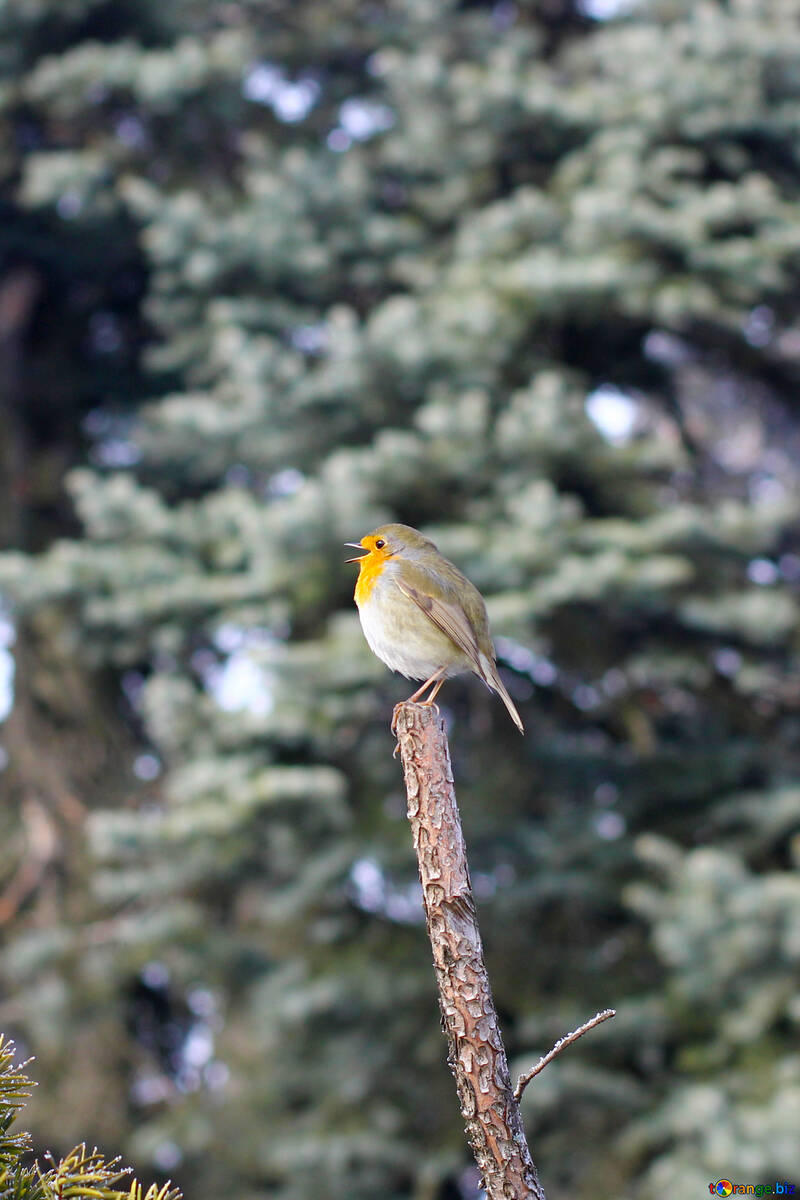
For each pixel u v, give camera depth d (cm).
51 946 1443
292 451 1426
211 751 1302
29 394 1819
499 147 1504
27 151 1691
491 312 1338
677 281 1388
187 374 1625
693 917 1142
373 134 1655
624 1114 1262
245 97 1612
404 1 1625
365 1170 1371
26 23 1537
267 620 1320
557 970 1402
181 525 1374
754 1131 1109
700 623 1329
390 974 1366
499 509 1330
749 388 1781
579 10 1809
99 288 1828
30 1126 1462
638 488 1377
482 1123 343
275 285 1536
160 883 1341
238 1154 1428
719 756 1401
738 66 1443
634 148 1423
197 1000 1591
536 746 1471
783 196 1504
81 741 1638
